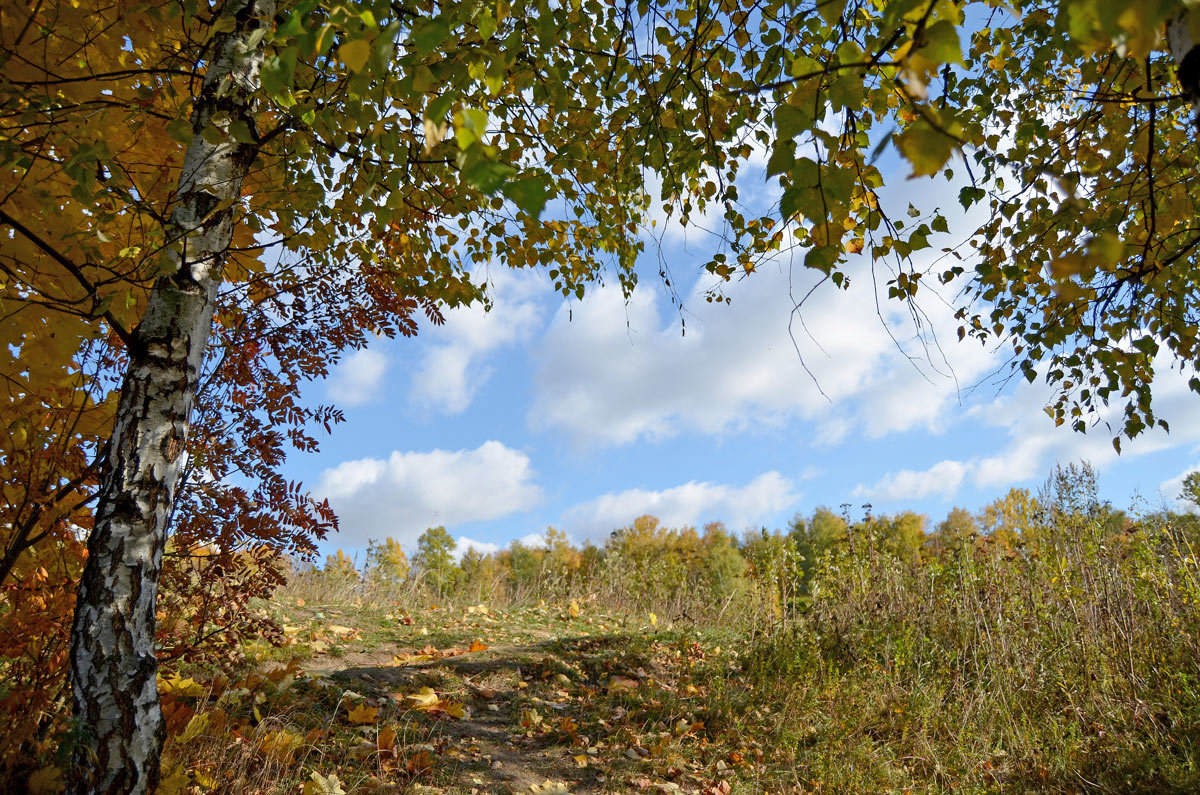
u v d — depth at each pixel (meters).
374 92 2.63
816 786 4.43
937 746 5.11
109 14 2.66
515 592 11.06
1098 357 3.87
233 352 3.96
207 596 3.59
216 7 2.99
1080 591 6.47
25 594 2.95
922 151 1.16
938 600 7.57
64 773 2.27
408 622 7.55
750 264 4.12
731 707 5.47
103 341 3.22
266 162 3.27
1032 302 4.16
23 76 2.38
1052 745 4.91
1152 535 6.90
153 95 2.81
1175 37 1.44
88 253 2.45
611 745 4.60
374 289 4.43
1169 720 5.02
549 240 4.83
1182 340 3.73
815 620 7.32
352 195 4.07
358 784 3.35
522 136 3.89
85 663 2.23
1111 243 1.23
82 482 3.09
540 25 2.60
